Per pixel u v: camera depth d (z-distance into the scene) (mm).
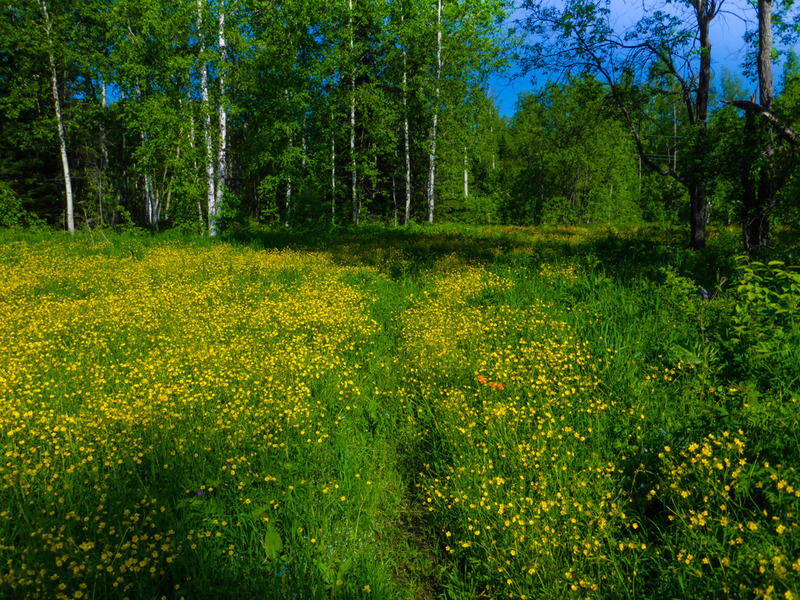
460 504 3307
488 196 44125
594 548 2770
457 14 26766
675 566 2613
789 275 4465
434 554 3268
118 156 31422
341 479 3820
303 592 2701
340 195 28766
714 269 9023
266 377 5285
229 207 21219
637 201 44656
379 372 5941
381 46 27469
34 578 2615
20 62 23453
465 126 28938
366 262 13117
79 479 3559
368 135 27062
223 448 4031
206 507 3301
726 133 10148
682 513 2887
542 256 12258
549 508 3057
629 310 6734
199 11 19953
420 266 12188
